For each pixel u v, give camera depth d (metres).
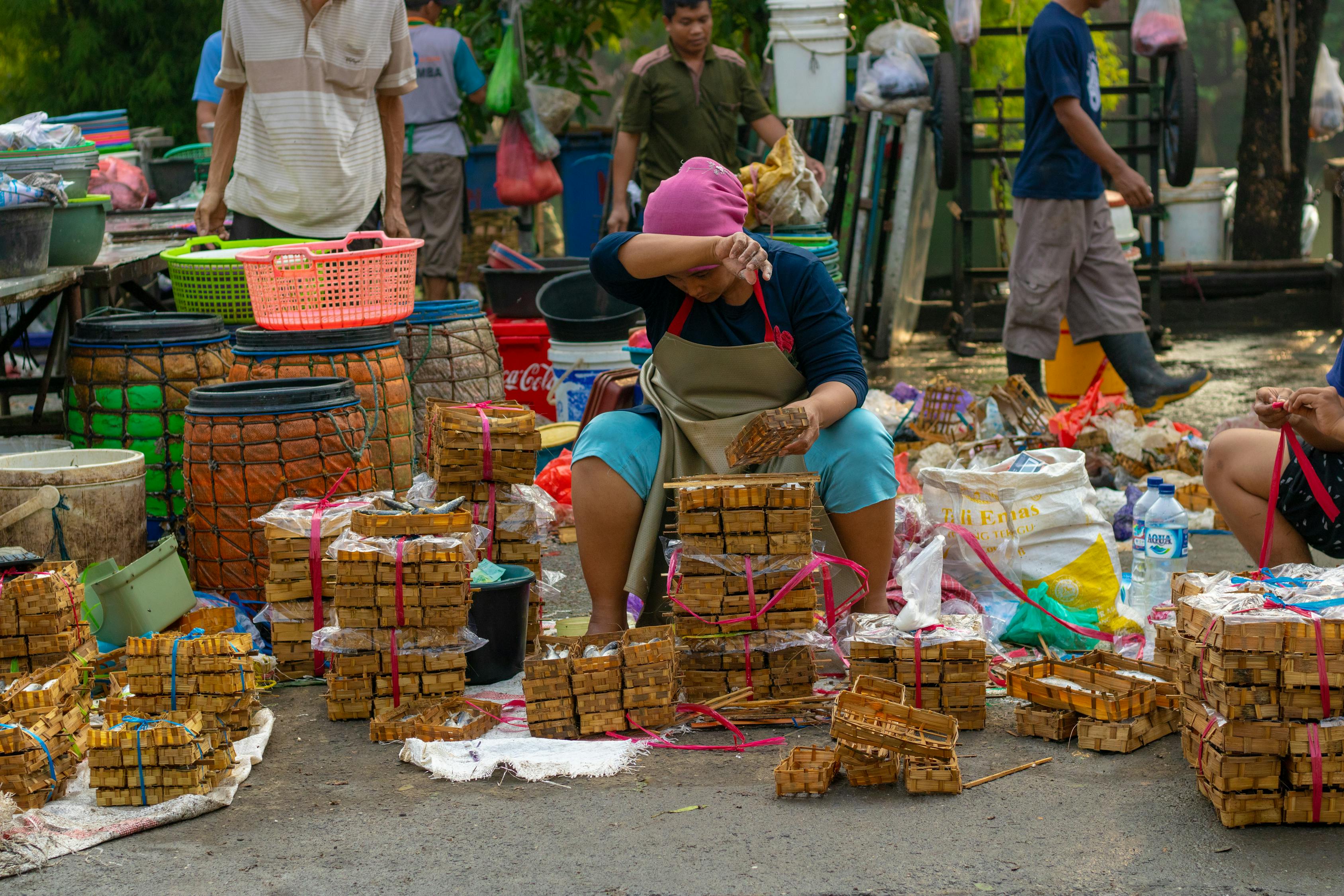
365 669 3.53
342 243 4.97
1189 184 9.74
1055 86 6.55
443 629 3.53
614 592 3.80
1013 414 6.03
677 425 3.76
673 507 3.68
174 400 4.64
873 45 9.87
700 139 8.27
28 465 4.32
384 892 2.59
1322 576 3.05
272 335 4.50
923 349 10.41
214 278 5.17
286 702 3.73
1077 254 6.80
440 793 3.06
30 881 2.66
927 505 4.26
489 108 9.66
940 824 2.82
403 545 3.49
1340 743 2.70
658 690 3.37
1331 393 3.42
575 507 3.75
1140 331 6.86
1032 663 3.46
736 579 3.43
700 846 2.74
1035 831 2.77
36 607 3.42
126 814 2.94
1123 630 3.98
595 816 2.91
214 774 3.05
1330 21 28.06
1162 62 15.02
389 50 5.85
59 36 13.66
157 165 9.42
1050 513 4.01
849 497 3.70
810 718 3.45
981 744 3.28
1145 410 6.81
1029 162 6.81
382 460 4.59
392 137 6.13
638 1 12.32
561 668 3.34
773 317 3.74
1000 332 10.20
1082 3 6.68
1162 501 4.11
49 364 5.80
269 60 5.60
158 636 3.36
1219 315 11.06
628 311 6.89
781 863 2.66
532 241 10.81
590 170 11.74
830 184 9.65
